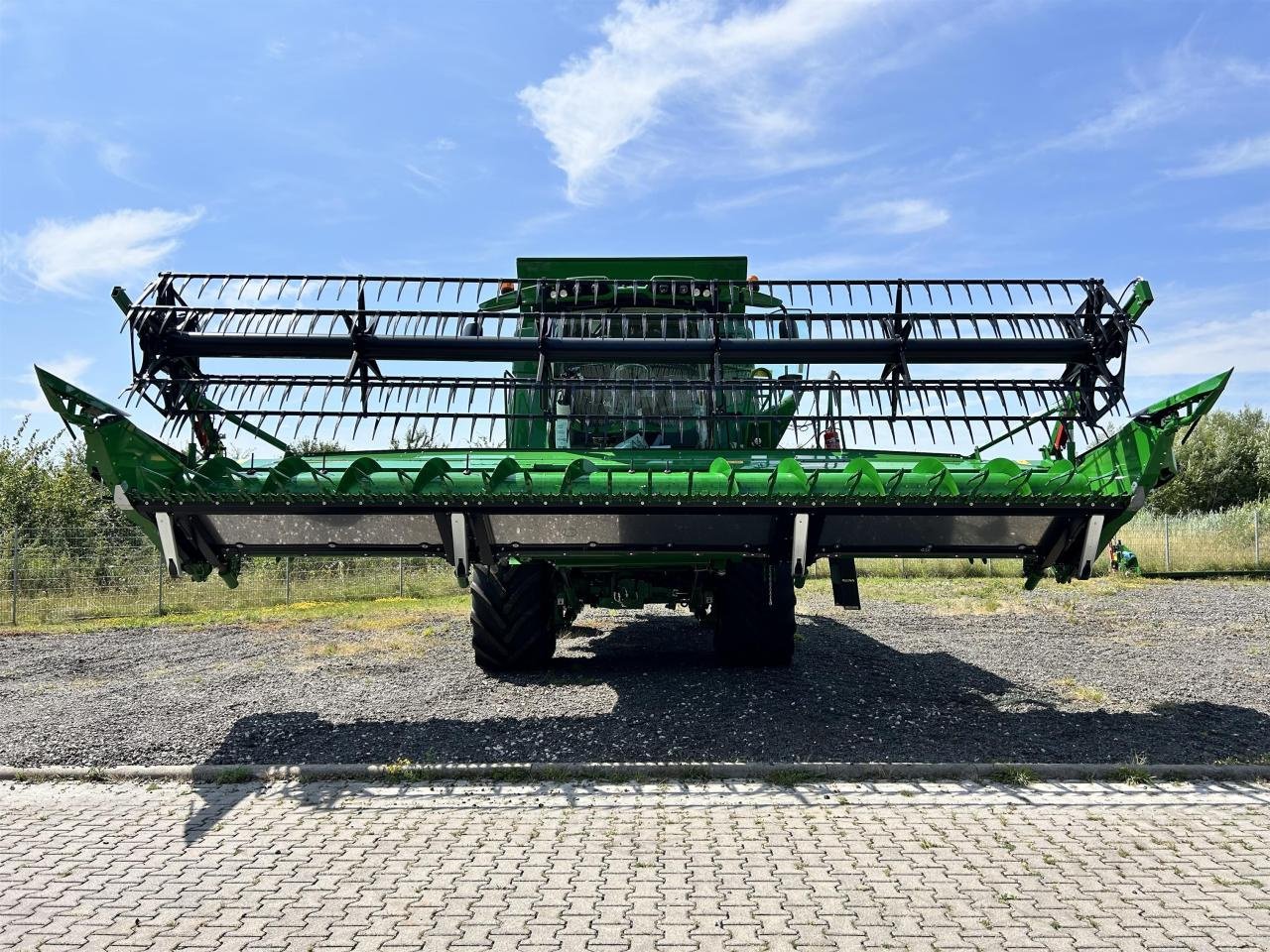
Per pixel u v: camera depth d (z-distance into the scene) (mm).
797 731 5848
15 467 20938
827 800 4680
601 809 4578
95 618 14141
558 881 3727
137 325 5758
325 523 5617
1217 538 21594
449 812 4566
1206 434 35781
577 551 5855
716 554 5949
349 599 15922
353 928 3320
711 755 5398
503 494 5375
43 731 6098
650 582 7898
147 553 15656
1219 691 7082
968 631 10711
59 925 3367
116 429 5188
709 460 6387
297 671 8258
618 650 9258
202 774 5145
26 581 15117
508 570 7656
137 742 5789
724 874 3783
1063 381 6426
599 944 3180
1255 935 3211
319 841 4199
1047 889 3613
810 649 9234
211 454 6195
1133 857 3930
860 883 3684
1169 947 3133
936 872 3785
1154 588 16078
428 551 5805
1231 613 12328
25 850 4129
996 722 6129
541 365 6281
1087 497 5395
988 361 6277
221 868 3900
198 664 8977
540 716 6266
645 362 6469
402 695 7016
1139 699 6812
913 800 4672
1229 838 4137
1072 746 5566
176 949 3176
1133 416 5457
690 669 7887
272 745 5703
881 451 6684
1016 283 6258
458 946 3178
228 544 5777
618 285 7477
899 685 7312
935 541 5836
